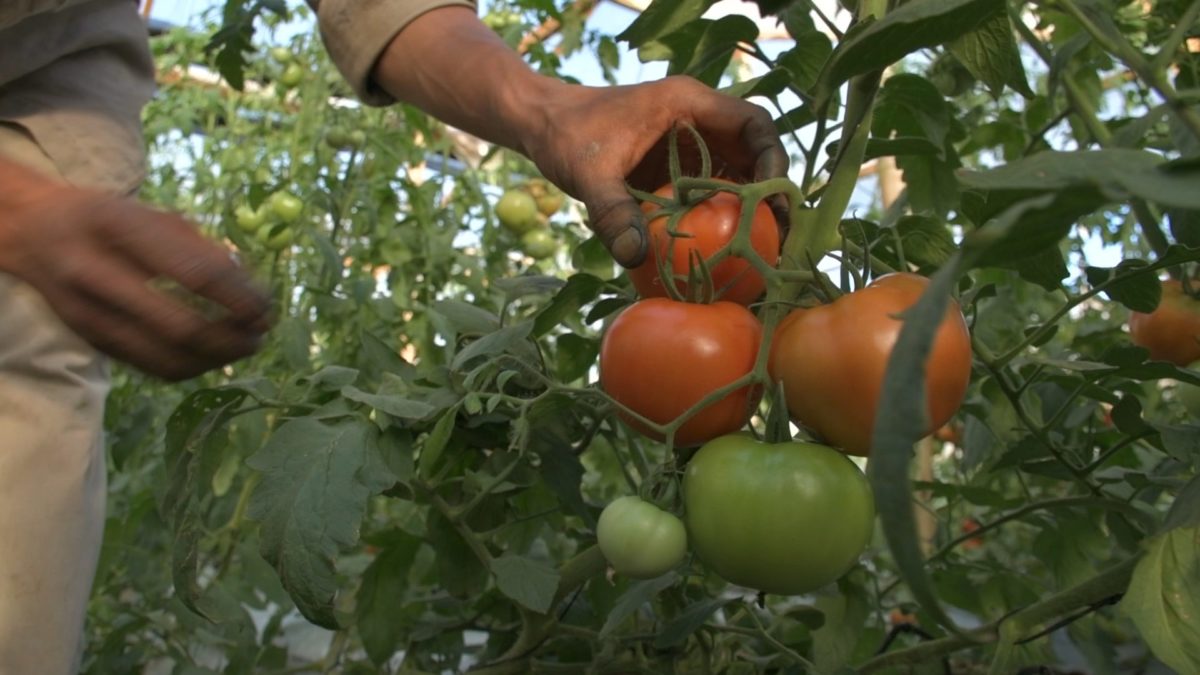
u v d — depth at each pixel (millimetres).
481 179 2811
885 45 651
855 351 703
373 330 2049
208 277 628
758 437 810
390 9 1257
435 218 2375
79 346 1098
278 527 813
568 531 1369
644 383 778
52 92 1169
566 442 1104
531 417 971
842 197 849
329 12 1328
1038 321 2133
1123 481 1175
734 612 1346
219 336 651
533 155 1085
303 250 2461
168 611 1544
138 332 646
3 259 645
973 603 1439
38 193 653
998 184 431
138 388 1820
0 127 1146
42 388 1054
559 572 1001
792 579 721
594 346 1219
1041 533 1292
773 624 1345
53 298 650
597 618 1268
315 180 2361
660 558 735
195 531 921
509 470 1021
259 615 2348
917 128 1160
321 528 807
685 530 755
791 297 828
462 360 968
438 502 1031
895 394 367
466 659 1876
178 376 682
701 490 733
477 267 2170
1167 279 1162
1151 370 917
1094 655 1312
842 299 741
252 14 1607
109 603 1809
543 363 1083
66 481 1063
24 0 1033
